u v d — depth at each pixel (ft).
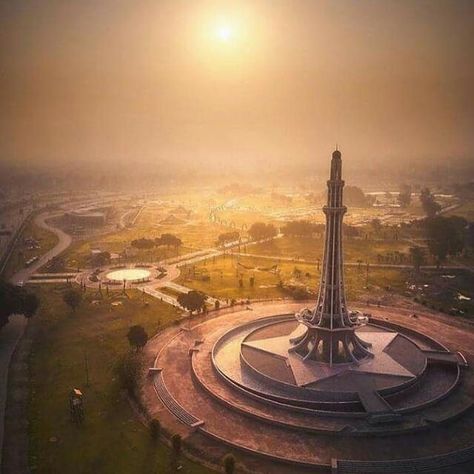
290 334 518.78
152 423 375.86
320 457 346.95
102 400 433.48
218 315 633.61
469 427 383.24
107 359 512.63
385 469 335.47
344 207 451.12
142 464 348.38
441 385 443.73
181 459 353.10
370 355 468.34
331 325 452.76
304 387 414.00
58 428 393.29
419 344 533.14
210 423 390.83
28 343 555.28
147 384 457.68
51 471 344.28
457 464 343.46
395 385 418.92
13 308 572.92
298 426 377.09
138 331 519.60
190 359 502.38
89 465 349.00
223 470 341.00
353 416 386.11
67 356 521.24
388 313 640.17
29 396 442.91
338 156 448.24
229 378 449.06
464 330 579.48
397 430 370.53
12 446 371.76
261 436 372.58
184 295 629.10
